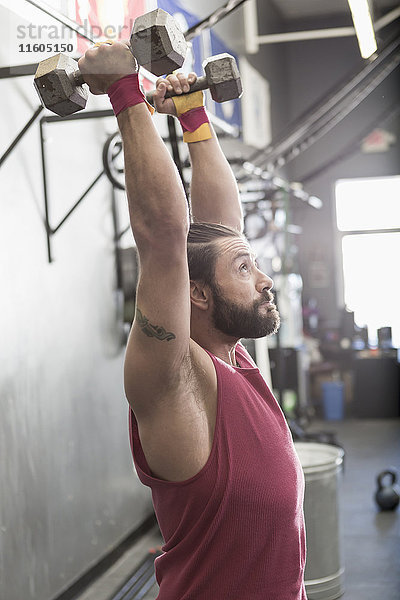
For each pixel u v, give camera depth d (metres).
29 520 2.48
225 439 0.98
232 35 2.56
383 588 2.71
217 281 1.06
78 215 2.94
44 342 2.64
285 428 1.07
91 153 3.06
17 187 2.45
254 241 5.21
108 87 0.90
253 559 0.99
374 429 6.12
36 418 2.56
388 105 6.15
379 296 7.27
